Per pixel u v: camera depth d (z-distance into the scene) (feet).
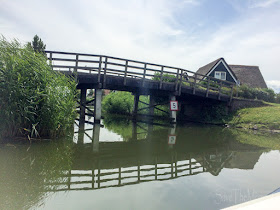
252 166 14.60
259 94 60.49
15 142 16.87
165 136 26.25
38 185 9.86
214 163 15.17
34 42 60.23
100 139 22.65
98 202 8.48
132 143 21.29
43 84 18.47
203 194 9.60
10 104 16.37
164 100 52.49
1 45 17.11
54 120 18.95
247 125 38.60
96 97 32.45
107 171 12.64
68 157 14.88
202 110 49.93
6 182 9.91
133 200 8.79
